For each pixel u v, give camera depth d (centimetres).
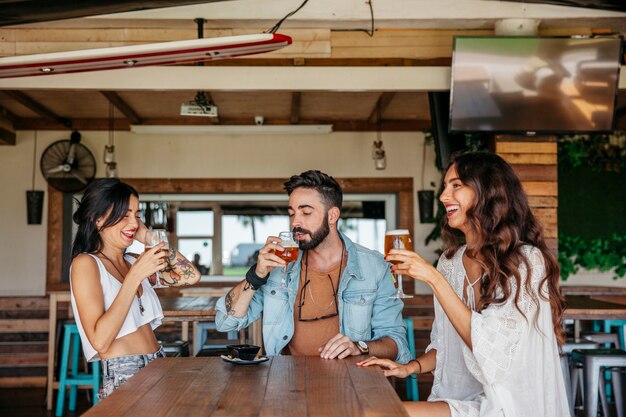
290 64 496
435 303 253
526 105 465
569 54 458
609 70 461
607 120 467
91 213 256
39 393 625
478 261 225
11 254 715
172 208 760
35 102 636
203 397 177
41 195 710
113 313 230
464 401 226
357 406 166
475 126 469
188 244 760
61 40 476
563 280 730
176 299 550
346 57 509
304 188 269
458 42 456
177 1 402
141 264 233
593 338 550
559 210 726
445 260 254
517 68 460
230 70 478
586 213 728
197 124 723
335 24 448
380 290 277
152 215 746
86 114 702
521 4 445
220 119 724
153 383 194
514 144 500
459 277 245
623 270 729
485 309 217
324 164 738
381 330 276
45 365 660
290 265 273
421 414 221
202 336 553
